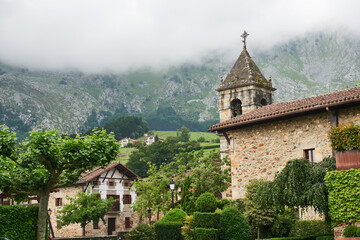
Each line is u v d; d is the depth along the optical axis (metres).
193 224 22.31
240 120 22.91
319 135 20.53
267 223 20.70
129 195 51.59
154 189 40.28
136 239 29.66
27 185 19.33
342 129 17.03
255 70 42.88
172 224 23.80
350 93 20.80
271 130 22.47
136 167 102.75
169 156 107.94
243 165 23.36
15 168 19.30
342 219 16.64
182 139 163.62
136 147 148.50
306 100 22.83
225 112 42.44
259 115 22.19
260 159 22.67
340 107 19.66
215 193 36.12
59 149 19.12
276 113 21.41
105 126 194.62
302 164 18.25
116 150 21.06
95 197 41.34
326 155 20.14
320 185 17.28
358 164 16.58
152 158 105.19
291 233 20.55
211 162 35.56
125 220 50.44
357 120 19.23
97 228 46.75
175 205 38.84
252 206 21.33
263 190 18.94
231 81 42.28
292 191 17.89
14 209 19.16
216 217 21.19
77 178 20.80
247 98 41.00
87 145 20.02
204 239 20.80
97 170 48.56
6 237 17.55
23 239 19.25
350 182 16.55
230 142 24.22
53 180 19.53
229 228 20.52
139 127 198.25
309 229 19.95
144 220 50.09
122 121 195.88
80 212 39.91
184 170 40.28
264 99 42.44
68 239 31.69
